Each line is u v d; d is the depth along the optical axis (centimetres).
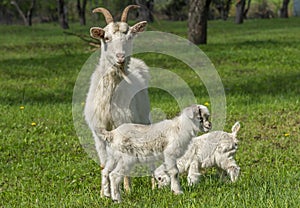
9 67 2245
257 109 1337
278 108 1345
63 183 824
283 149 995
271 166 879
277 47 2656
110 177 688
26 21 6062
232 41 3084
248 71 2014
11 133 1154
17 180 859
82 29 4775
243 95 1536
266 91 1612
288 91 1597
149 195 709
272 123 1205
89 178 842
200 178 776
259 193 675
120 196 692
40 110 1373
